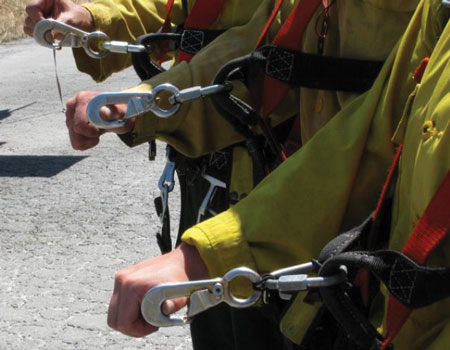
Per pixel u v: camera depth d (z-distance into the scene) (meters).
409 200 1.25
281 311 1.46
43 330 3.75
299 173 1.36
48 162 6.06
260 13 2.00
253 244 1.34
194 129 1.94
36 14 2.22
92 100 1.64
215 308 2.10
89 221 4.90
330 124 1.39
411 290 1.14
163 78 1.94
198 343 2.19
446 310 1.22
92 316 3.83
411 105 1.27
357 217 1.39
